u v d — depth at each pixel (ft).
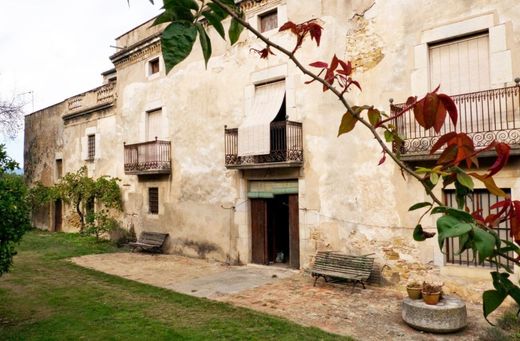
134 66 46.16
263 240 33.24
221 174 35.91
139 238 43.52
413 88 24.63
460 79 23.31
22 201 20.10
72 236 52.54
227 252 35.19
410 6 24.97
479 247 2.15
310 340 17.15
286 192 31.37
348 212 27.25
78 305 22.70
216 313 21.01
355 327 18.90
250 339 17.29
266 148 30.50
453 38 23.53
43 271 32.30
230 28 3.69
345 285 26.37
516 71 20.99
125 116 47.34
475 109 22.52
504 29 21.38
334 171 28.02
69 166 58.80
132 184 46.03
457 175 2.72
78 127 56.95
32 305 22.76
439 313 17.90
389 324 19.30
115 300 23.75
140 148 43.04
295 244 30.91
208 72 37.19
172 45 3.17
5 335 18.07
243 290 25.76
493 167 2.54
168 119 41.37
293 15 30.42
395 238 25.09
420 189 23.91
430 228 23.56
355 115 3.48
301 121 29.84
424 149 23.30
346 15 27.76
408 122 24.14
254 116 32.58
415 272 24.21
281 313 20.97
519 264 2.21
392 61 25.57
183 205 39.37
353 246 26.94
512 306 19.93
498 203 2.50
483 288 21.61
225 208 35.47
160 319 20.13
